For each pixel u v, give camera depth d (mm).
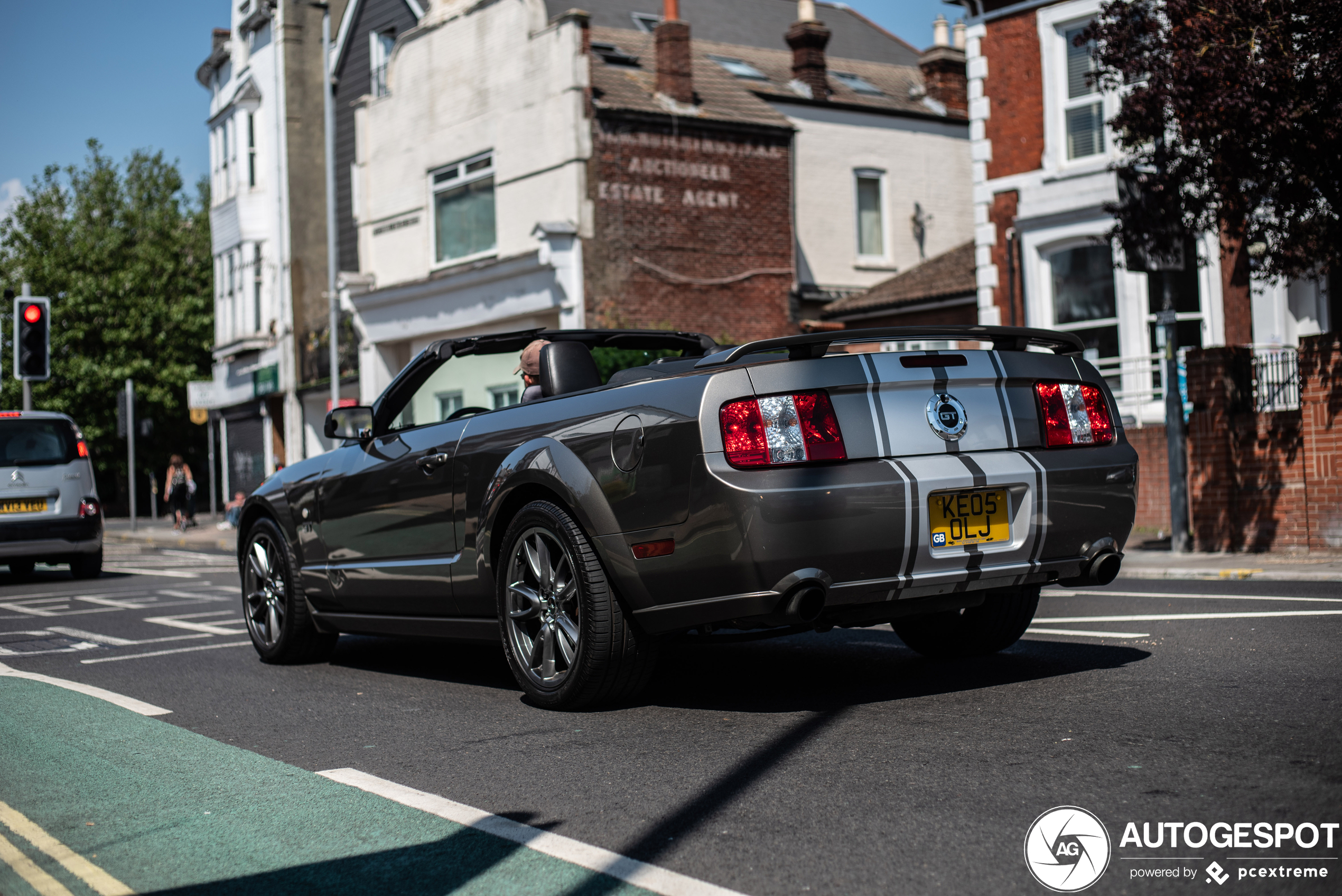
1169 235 11508
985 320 18219
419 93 24469
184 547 23328
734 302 22812
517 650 5430
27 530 13977
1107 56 11250
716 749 4414
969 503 4824
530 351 6133
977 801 3568
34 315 20000
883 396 4773
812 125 24688
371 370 25891
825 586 4555
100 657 7707
